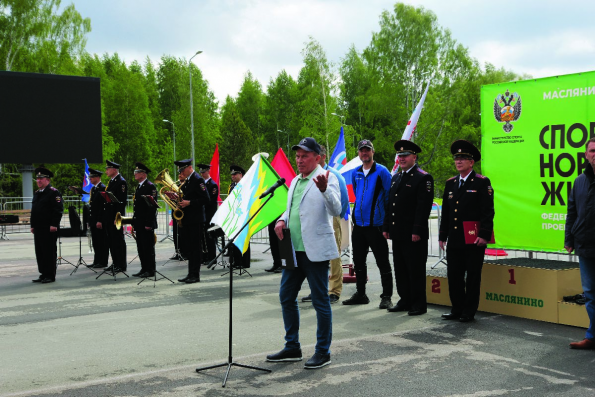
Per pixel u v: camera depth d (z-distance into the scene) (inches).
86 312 280.4
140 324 252.5
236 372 182.4
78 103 941.2
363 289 293.7
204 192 373.1
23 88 905.5
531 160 279.3
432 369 182.2
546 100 273.4
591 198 200.2
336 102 1797.5
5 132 897.5
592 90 258.7
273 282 370.3
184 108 2329.0
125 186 420.5
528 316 254.2
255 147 2378.2
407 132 377.1
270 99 2600.9
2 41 1353.3
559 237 271.0
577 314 235.0
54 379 177.3
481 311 274.5
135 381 174.6
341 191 213.2
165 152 2345.0
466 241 246.4
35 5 1397.6
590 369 180.9
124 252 418.6
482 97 296.5
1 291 347.9
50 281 382.6
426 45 1600.6
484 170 296.8
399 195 269.4
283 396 159.6
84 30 1524.4
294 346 193.8
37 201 383.2
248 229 185.0
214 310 281.1
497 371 179.5
